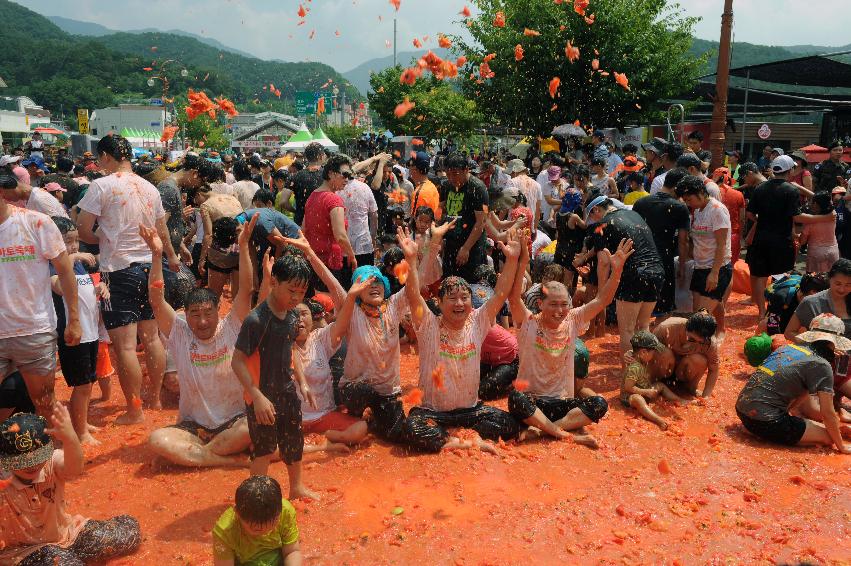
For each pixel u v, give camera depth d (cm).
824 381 538
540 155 2094
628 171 1445
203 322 515
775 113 3048
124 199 576
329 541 404
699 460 523
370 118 7250
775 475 499
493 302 570
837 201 1163
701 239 785
